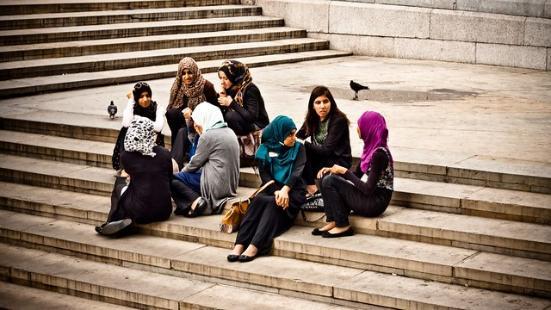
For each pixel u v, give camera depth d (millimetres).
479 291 8023
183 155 10133
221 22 17781
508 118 12227
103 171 10852
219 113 9719
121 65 15227
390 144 10664
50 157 11305
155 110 10180
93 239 9570
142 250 9227
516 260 8250
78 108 12695
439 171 9617
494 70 16391
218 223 9414
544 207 8648
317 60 17578
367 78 15438
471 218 8914
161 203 9453
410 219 8891
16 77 14078
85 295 9008
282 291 8461
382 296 7980
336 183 8836
